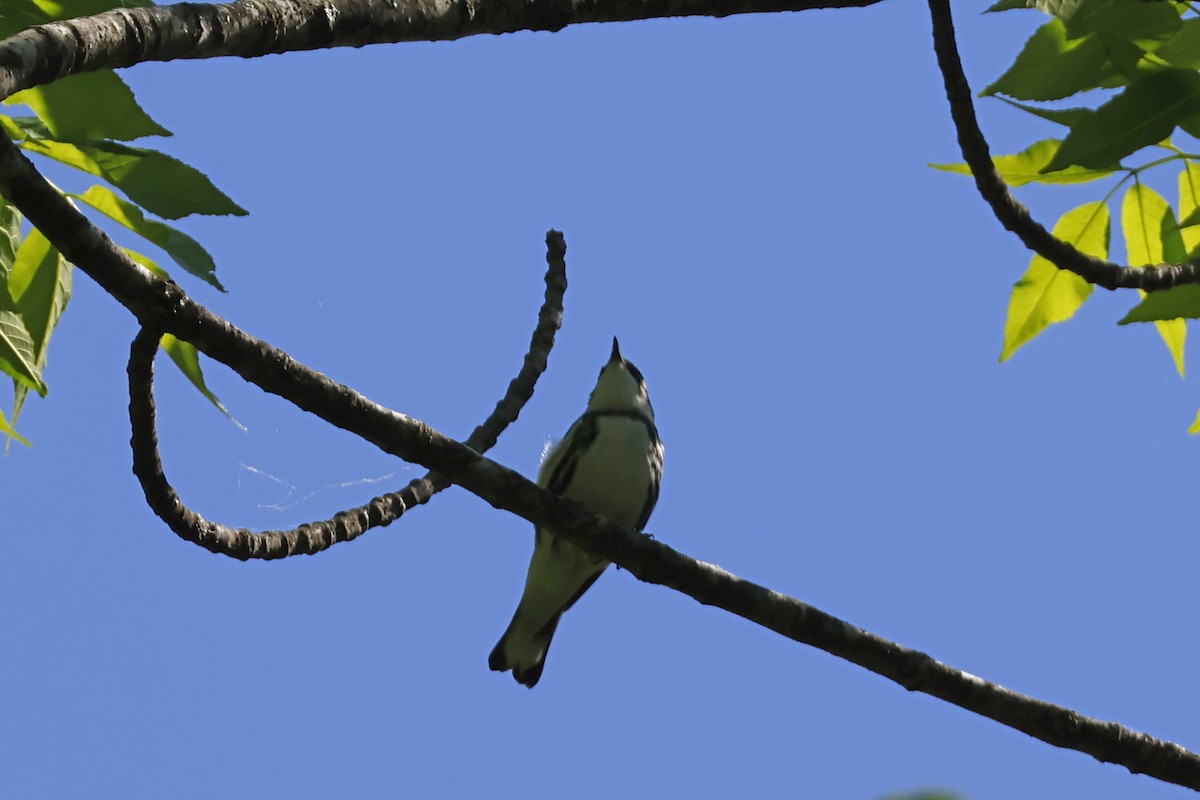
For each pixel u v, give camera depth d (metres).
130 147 5.57
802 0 6.62
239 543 6.99
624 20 6.38
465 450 6.57
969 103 6.63
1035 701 7.68
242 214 5.76
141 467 6.23
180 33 5.09
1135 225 8.03
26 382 6.91
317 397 5.89
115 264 5.20
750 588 7.36
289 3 5.43
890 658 7.47
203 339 5.54
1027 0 5.96
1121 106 6.36
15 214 6.82
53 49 4.67
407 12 5.76
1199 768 7.91
